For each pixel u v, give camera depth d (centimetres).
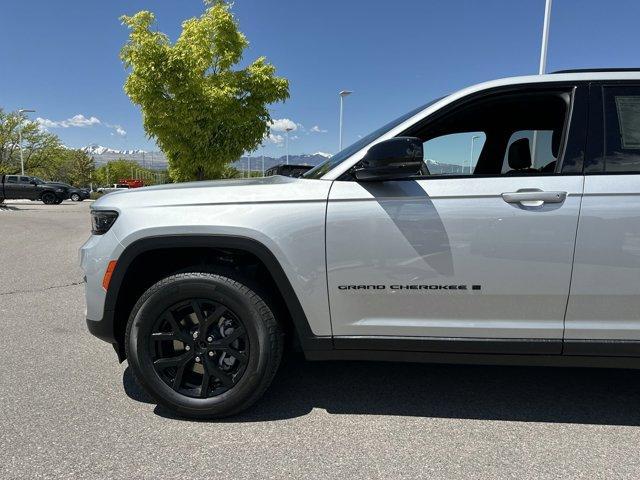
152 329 250
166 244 242
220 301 244
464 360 240
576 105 231
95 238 260
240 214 238
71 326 410
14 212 1948
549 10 966
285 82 1187
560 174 225
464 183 228
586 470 211
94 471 208
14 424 246
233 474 207
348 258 234
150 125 1118
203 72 1129
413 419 258
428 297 233
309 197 236
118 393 284
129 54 1060
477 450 227
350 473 208
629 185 219
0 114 4897
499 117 273
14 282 591
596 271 221
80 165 7150
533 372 321
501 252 224
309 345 246
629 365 231
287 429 246
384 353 244
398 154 213
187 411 250
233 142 1157
